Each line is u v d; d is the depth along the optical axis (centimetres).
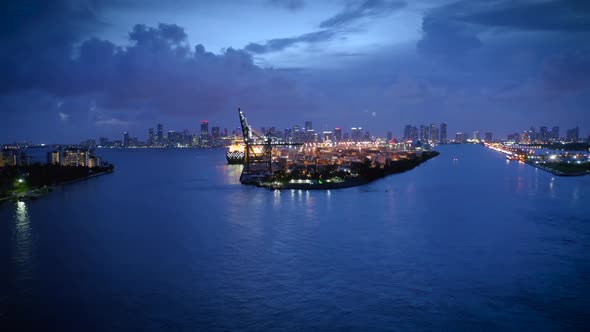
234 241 11644
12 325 7019
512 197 19012
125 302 7812
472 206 16738
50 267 9650
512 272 9144
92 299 7950
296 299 7912
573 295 8019
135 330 6862
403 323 7069
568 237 11856
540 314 7344
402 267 9469
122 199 19650
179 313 7400
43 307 7644
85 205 17975
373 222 13825
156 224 13938
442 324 7038
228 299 7925
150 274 9175
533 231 12544
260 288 8400
